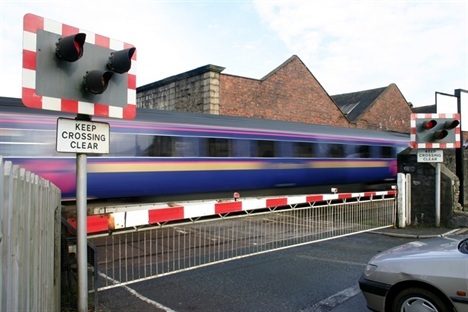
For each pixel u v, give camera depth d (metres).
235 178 12.14
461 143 11.80
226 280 5.91
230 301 5.07
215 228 9.59
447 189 10.38
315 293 5.36
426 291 3.78
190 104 18.42
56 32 3.61
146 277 5.69
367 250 7.85
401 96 30.08
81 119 3.94
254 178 12.63
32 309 2.72
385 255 4.34
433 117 10.11
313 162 14.55
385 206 10.78
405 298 3.90
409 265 3.91
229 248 7.90
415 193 10.76
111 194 9.74
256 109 19.39
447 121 9.92
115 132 9.86
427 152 10.32
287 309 4.81
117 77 4.09
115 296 5.22
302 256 7.33
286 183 13.61
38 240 3.01
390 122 29.03
